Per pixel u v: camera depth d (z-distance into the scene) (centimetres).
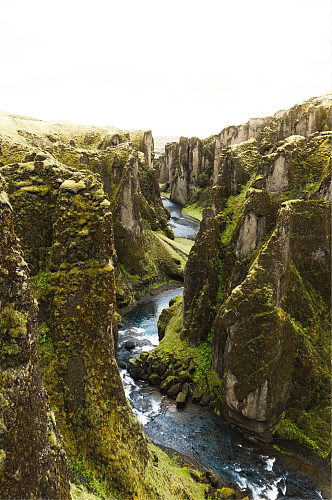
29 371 828
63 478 915
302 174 2811
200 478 1928
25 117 10888
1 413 738
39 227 1580
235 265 2706
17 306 812
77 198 1524
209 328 2962
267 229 2678
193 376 2827
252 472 2047
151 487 1430
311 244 2523
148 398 2725
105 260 1497
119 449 1386
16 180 1620
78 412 1399
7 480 719
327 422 2205
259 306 2203
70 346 1441
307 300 2472
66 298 1456
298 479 2003
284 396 2255
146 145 10838
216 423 2447
